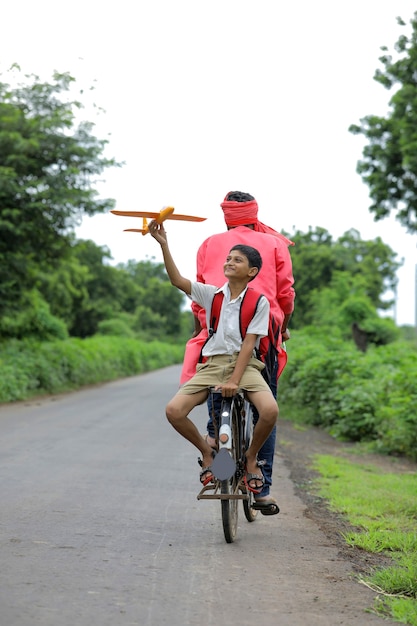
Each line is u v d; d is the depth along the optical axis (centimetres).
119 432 1723
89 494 974
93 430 1764
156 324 11875
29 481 1059
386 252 7225
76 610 538
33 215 3120
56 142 3125
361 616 553
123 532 774
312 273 6506
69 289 5238
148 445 1494
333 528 845
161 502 938
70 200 3042
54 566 642
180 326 12800
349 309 4403
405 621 543
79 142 3169
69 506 893
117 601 561
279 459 1423
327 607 570
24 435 1641
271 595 592
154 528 800
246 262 729
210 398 763
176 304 12744
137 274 14125
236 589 602
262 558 698
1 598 555
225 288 740
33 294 3656
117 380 5088
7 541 720
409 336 5112
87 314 8256
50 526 788
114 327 8206
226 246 775
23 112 3161
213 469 683
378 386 1933
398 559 717
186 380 762
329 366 2297
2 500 920
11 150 3059
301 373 2361
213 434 772
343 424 1898
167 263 729
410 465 1545
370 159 3381
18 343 3747
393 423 1727
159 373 6894
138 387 4075
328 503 1003
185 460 1305
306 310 6384
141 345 7744
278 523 859
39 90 3183
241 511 925
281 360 798
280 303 775
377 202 3391
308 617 546
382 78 3256
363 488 1105
